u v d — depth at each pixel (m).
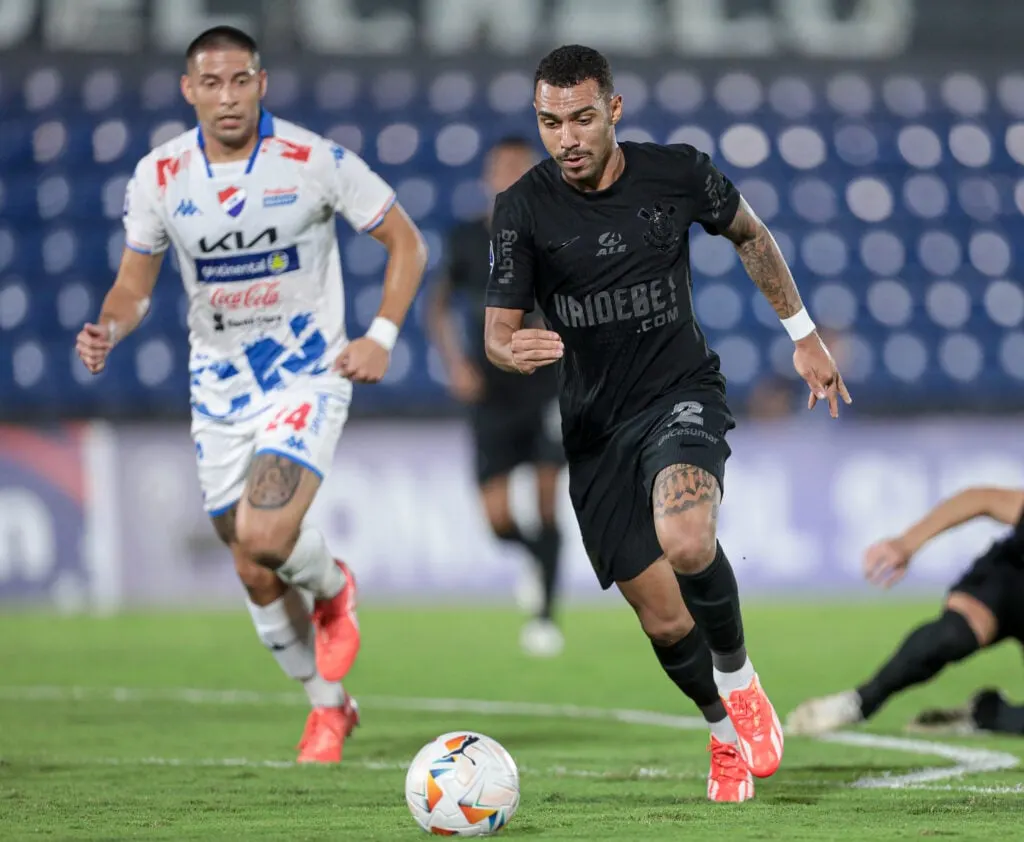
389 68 68.19
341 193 20.12
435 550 47.19
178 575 46.62
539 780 18.28
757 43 70.88
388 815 15.41
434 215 63.19
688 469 15.87
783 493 48.47
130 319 19.86
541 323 35.34
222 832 14.30
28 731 23.44
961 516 21.19
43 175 63.31
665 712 25.98
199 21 67.69
